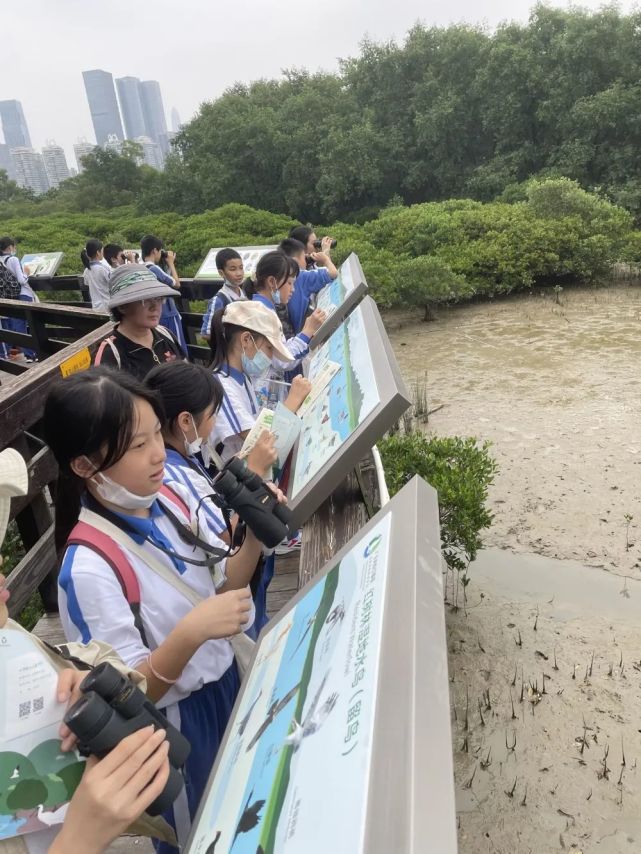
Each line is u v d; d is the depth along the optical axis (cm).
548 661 377
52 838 99
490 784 308
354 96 3047
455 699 358
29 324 566
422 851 62
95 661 117
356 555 124
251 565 177
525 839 280
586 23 2138
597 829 281
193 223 2027
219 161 3259
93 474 143
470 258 1270
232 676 174
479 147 2630
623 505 518
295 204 3030
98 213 3728
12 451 103
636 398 714
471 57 2530
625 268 1396
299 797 81
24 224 2567
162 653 138
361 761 75
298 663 114
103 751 96
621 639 388
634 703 343
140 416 144
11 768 96
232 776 106
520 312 1180
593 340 952
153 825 114
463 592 444
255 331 265
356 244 1330
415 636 85
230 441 256
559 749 322
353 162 2780
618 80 2064
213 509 190
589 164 2147
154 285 296
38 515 319
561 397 744
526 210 1402
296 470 226
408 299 1166
